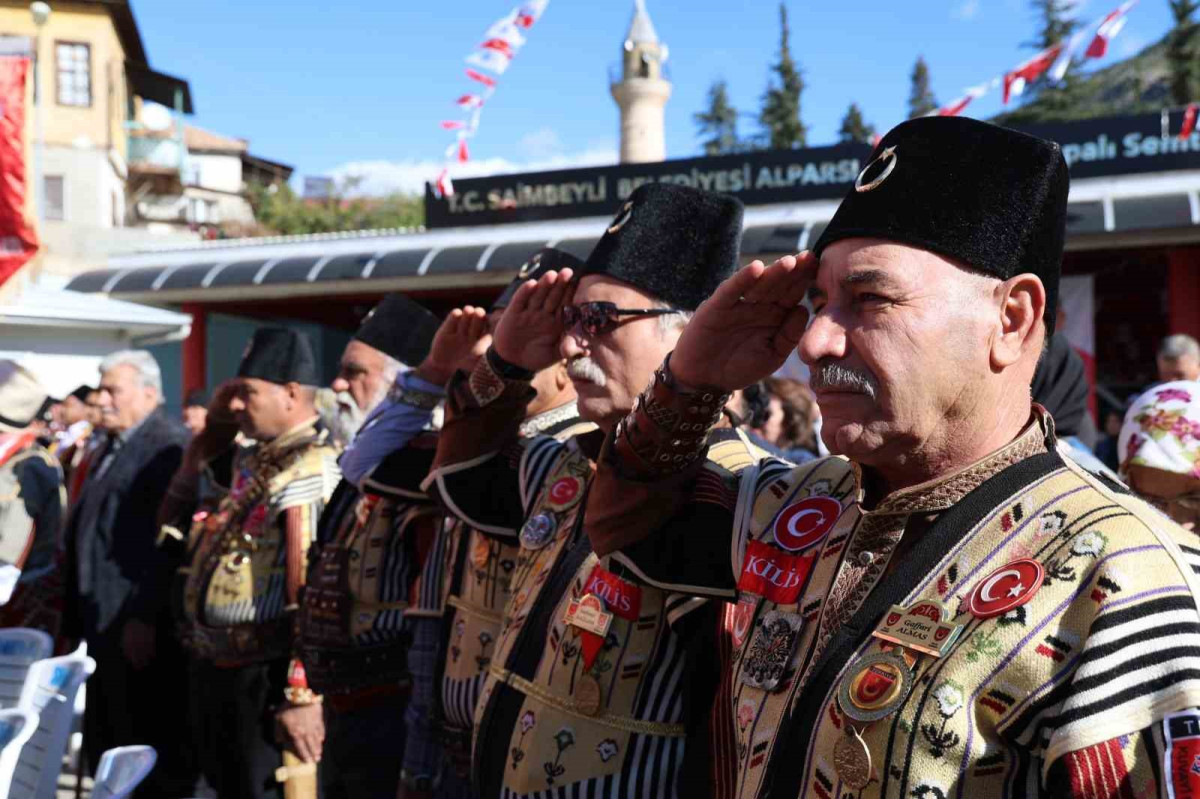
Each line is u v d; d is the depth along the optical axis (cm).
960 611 110
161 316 1458
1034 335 119
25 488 470
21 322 1316
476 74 732
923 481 122
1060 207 121
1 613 489
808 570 132
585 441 204
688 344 150
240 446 435
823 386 120
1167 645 99
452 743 239
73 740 534
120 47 3039
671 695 174
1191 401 216
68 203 2764
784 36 5062
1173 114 972
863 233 119
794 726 119
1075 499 111
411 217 4241
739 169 1116
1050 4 3064
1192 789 93
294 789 354
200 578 388
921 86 5156
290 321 1406
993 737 105
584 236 1125
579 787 174
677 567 163
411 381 273
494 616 233
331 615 313
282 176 4578
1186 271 961
